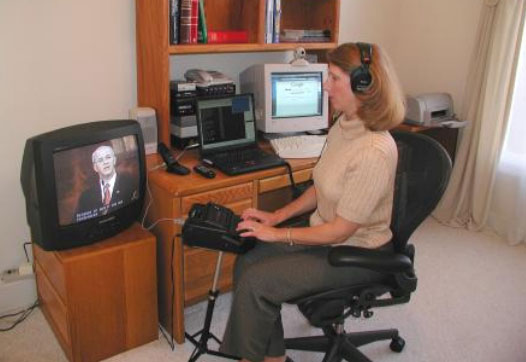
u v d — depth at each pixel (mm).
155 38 2018
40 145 1522
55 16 1956
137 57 2184
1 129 1954
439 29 3346
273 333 1557
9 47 1886
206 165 2023
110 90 2184
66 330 1780
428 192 1513
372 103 1396
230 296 2311
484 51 2967
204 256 2029
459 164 3166
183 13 2041
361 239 1537
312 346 1827
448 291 2441
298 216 1807
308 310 1510
